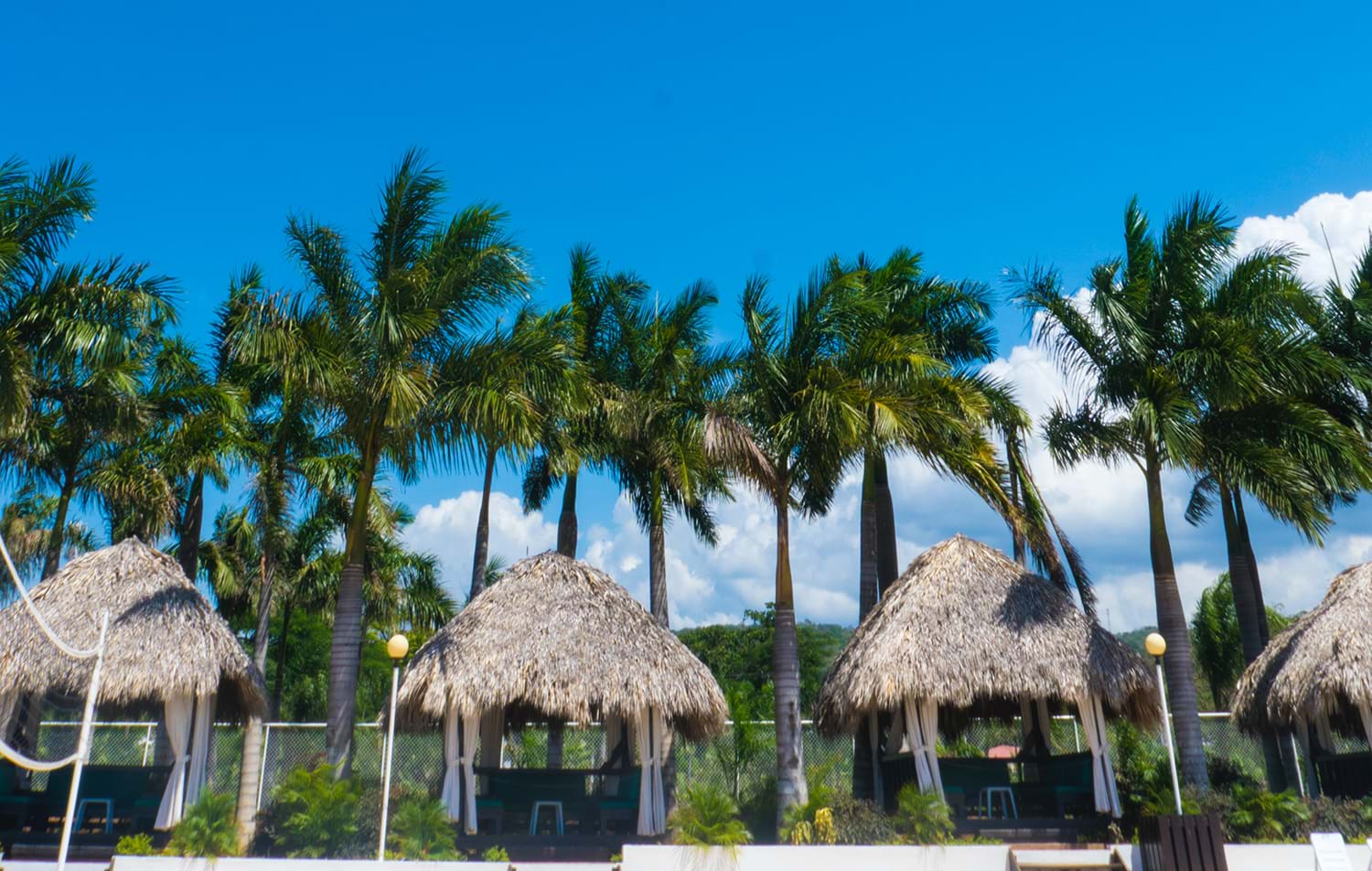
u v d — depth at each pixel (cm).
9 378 1466
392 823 1346
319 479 2050
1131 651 1530
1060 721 1934
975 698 1564
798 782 1509
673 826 1313
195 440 1852
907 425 1566
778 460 1664
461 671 1455
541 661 1463
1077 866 1285
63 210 1574
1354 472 1647
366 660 4012
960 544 1639
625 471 2170
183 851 1248
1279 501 1600
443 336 1608
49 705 1630
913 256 2078
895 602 1593
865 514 1892
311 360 1459
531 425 1516
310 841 1323
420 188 1650
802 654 4359
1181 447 1515
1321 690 1447
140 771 1515
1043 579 1605
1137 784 1630
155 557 1581
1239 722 1702
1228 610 2572
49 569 1783
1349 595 1588
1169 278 1678
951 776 1560
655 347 2038
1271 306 1686
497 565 2941
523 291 1622
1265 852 1237
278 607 3056
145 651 1420
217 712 1625
